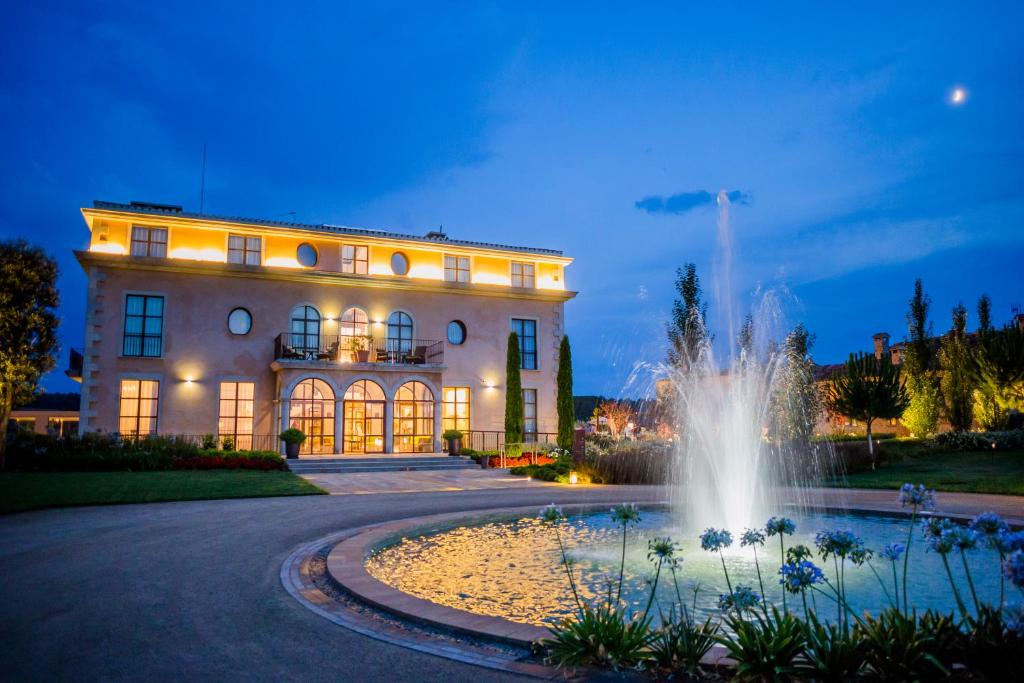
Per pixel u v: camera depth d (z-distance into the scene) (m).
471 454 26.64
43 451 21.23
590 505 14.50
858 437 31.11
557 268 33.31
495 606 7.17
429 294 30.39
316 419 26.75
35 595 7.14
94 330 24.88
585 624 5.14
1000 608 4.41
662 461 20.55
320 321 28.31
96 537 10.62
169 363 25.78
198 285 26.53
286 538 10.66
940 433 27.47
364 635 5.77
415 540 11.13
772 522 5.09
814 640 4.53
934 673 4.25
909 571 8.43
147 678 4.78
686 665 4.75
